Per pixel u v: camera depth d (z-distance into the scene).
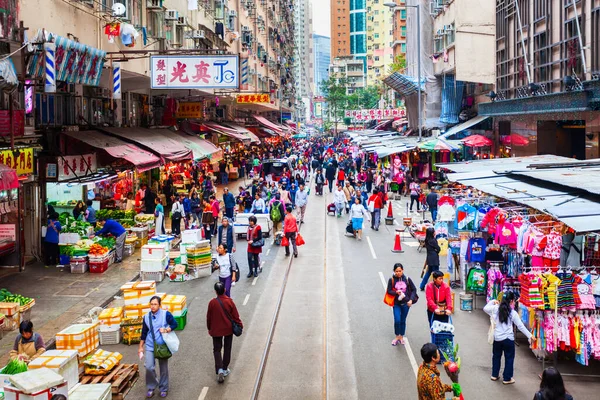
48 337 12.30
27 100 16.17
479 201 15.81
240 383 10.27
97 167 20.19
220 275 14.59
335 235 25.06
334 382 10.23
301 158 59.03
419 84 36.84
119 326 12.49
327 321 13.56
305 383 10.23
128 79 23.97
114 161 20.81
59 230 18.66
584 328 10.32
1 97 15.35
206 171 42.06
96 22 19.19
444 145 32.41
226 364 10.54
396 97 90.50
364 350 11.74
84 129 21.88
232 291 16.23
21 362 8.62
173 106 31.19
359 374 10.57
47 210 19.42
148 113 29.95
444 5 41.84
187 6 30.94
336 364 11.04
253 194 28.98
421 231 21.25
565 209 10.39
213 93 34.09
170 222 27.06
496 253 13.65
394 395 9.70
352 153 63.94
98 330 12.37
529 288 10.39
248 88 50.84
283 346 12.03
